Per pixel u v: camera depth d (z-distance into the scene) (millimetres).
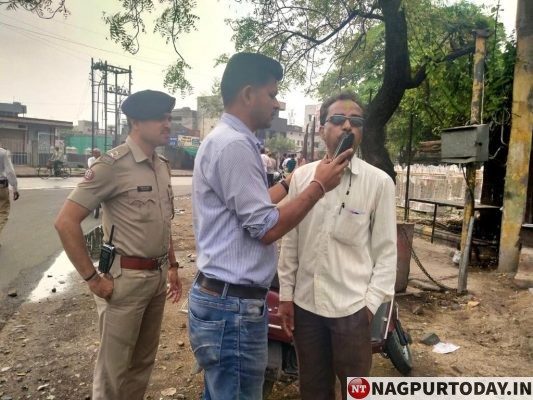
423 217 11797
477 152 5234
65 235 2256
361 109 2158
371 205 2119
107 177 2352
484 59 5484
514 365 3637
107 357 2449
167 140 2559
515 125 6184
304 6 7559
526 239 6086
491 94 6719
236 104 1762
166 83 6656
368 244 2164
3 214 6766
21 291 5301
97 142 44531
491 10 6750
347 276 2100
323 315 2117
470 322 4551
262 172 1683
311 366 2236
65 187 18672
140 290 2441
